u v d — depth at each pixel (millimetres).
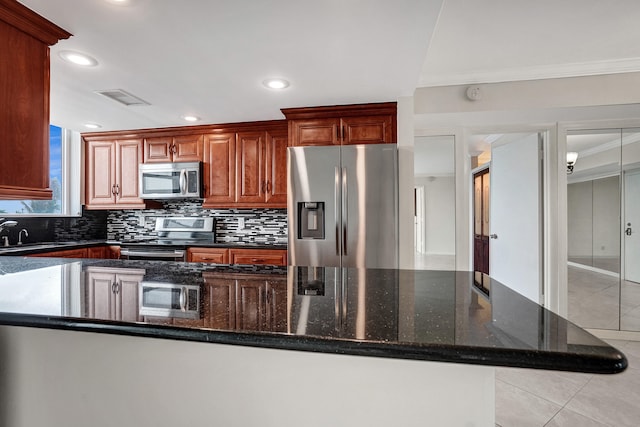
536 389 2143
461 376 791
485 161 4539
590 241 3193
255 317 794
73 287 1118
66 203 3750
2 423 1008
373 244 2648
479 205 4328
